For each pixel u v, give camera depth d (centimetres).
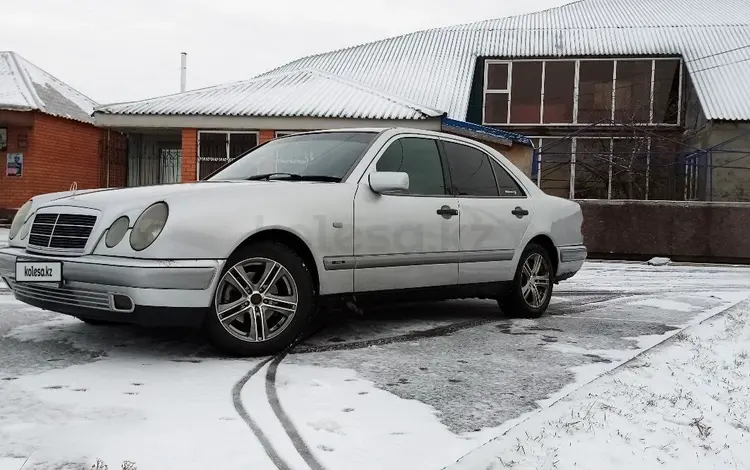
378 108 1647
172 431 280
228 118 1644
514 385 373
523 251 580
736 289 880
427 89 2197
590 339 507
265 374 374
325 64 2541
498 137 1581
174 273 371
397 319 572
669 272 1106
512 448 274
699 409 351
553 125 2281
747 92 2016
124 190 418
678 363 430
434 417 314
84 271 380
